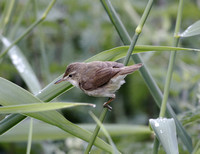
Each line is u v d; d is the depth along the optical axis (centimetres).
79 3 1406
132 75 1320
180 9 669
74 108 1283
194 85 1034
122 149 1022
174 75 1055
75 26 1388
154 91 720
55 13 1347
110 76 775
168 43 1255
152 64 1270
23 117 636
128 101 1355
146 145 1013
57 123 610
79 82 814
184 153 839
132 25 1421
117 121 1311
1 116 1127
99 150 978
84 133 619
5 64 1191
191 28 656
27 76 781
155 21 1473
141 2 1502
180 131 710
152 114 1341
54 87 684
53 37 1409
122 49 699
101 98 1334
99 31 1356
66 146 1053
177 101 1087
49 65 1311
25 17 1341
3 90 600
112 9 713
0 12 1310
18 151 1170
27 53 1345
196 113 762
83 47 1358
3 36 944
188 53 1321
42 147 1084
